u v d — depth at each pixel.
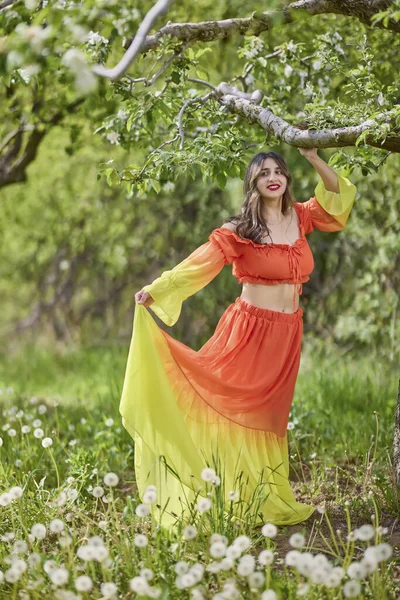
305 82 5.22
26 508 4.19
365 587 3.25
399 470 4.21
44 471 5.08
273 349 4.20
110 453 5.42
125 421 4.01
